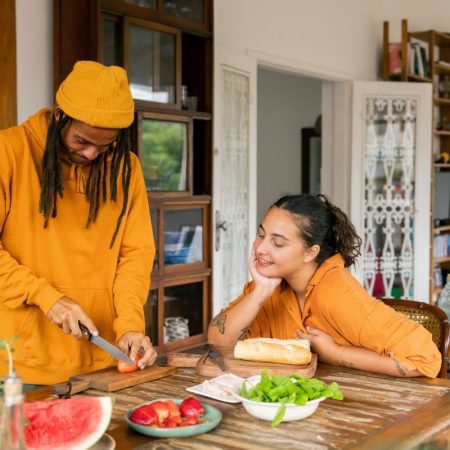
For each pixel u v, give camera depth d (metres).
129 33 3.71
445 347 2.12
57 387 1.68
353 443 1.34
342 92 6.45
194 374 1.84
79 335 1.84
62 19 3.61
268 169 8.38
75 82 1.87
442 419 1.48
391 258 6.55
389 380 1.78
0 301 1.95
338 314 1.92
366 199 6.50
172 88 4.04
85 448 1.24
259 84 8.39
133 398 1.64
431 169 6.56
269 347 1.83
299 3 5.71
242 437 1.37
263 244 1.99
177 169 4.14
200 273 4.34
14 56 3.48
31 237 1.99
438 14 7.21
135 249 2.15
